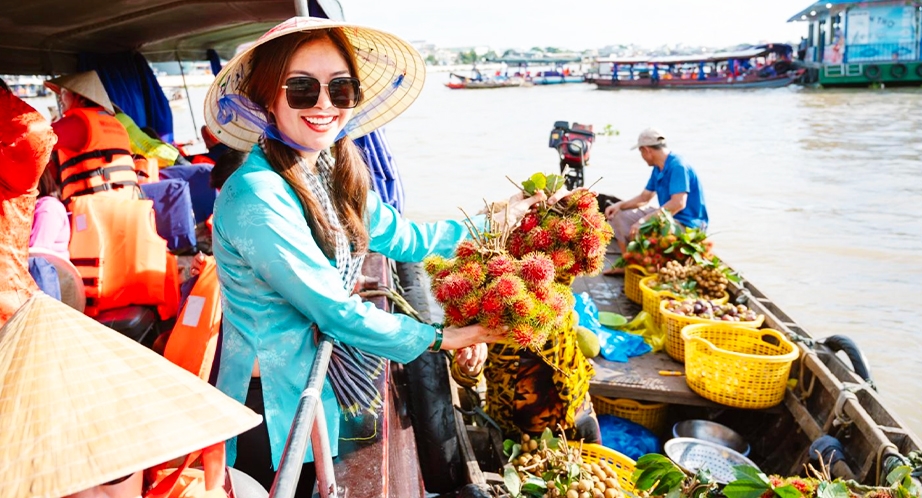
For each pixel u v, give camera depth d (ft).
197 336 8.21
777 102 116.37
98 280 10.95
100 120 12.94
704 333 13.29
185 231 14.58
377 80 7.36
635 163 57.31
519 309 6.86
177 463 4.74
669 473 8.41
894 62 132.57
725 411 13.83
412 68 7.15
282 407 6.20
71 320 4.05
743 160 57.62
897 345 21.07
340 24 5.81
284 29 5.66
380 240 7.87
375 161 13.88
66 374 3.84
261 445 7.11
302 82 5.86
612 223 21.27
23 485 3.45
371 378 6.65
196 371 8.20
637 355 14.06
